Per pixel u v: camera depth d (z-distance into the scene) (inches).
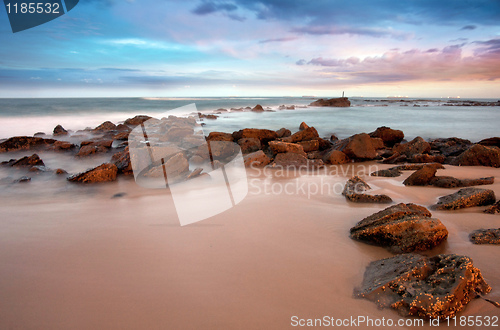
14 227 170.9
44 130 811.4
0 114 1120.8
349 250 143.9
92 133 725.9
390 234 144.4
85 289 112.2
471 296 103.7
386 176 288.2
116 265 128.6
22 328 92.8
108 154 446.9
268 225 170.9
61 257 136.0
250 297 107.4
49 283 116.1
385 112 1596.9
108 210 198.7
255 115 1290.6
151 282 116.1
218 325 93.9
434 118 1218.0
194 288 112.4
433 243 140.1
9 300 106.0
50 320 96.1
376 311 100.7
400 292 105.3
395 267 118.6
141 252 139.7
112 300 105.7
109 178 281.3
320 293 110.0
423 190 236.2
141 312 99.5
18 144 486.0
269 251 141.2
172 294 108.8
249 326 93.5
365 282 116.7
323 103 2325.3
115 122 995.3
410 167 312.7
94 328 92.6
